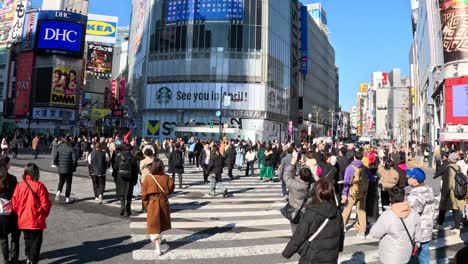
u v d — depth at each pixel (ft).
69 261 20.67
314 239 13.06
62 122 217.36
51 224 29.14
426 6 222.28
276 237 26.96
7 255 19.51
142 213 34.17
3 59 237.04
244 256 22.31
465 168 38.19
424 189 18.93
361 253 23.53
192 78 196.75
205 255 22.40
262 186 56.24
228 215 34.73
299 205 21.34
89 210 34.94
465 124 164.86
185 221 32.04
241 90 196.03
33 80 218.79
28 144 144.97
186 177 64.75
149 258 21.56
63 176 38.34
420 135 313.94
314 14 398.42
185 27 200.54
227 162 65.82
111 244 24.22
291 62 262.88
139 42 236.43
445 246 25.71
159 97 202.28
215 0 199.72
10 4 241.96
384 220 15.01
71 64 224.53
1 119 236.02
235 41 198.08
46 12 219.61
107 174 64.18
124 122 237.25
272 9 214.90
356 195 27.53
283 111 228.63
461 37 169.89
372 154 51.83
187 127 169.27
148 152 35.42
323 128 368.07
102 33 290.76
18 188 18.76
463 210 30.66
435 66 205.36
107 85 284.82
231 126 192.75
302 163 40.22
